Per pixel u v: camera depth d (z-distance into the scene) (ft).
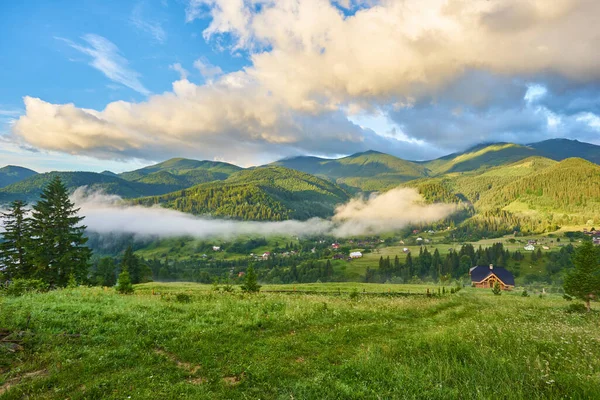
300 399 26.02
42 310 48.42
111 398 26.08
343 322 56.70
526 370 28.60
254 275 129.59
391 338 45.55
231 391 27.84
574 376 26.17
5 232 155.02
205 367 33.17
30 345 36.52
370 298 108.47
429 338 41.04
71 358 34.06
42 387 27.86
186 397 26.37
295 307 64.23
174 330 44.75
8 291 71.92
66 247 168.45
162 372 31.68
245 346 39.93
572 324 59.82
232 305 64.18
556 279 479.41
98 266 309.22
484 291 266.16
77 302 58.90
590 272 104.78
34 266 154.92
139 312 53.67
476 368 29.89
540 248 634.43
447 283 405.80
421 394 25.52
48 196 168.55
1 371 30.83
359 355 36.14
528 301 130.62
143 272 338.75
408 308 75.05
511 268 565.53
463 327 48.75
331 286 237.86
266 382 29.71
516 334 40.86
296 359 36.76
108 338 40.32
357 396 26.13
